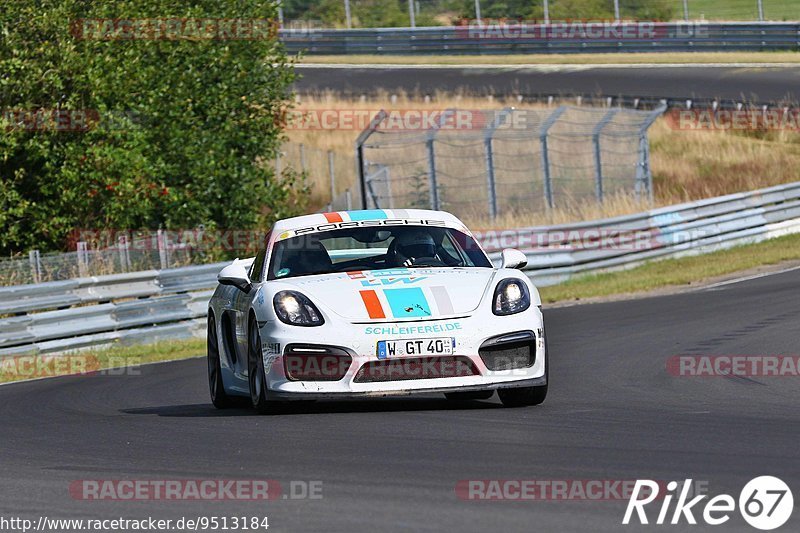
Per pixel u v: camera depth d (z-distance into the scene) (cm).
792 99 12469
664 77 13712
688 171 11200
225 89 7056
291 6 16850
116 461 2022
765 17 16088
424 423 2252
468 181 10100
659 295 5731
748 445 1916
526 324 2439
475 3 16562
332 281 2531
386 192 9356
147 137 6581
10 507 1677
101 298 4900
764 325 4103
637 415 2325
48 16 6106
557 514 1460
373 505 1548
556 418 2294
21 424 2681
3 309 4503
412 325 2377
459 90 13062
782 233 8156
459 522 1434
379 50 15775
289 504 1588
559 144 10925
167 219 6856
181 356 4547
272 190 7525
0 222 6062
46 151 6084
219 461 1945
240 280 2664
